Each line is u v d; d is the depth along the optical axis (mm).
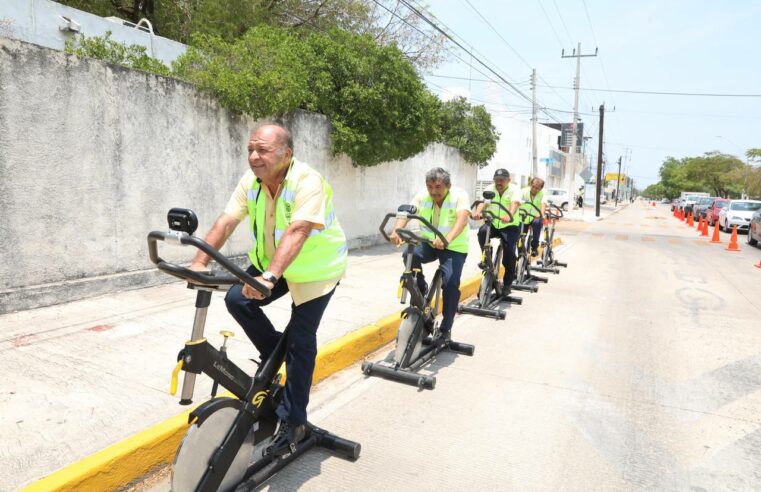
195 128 6496
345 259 2971
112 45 6523
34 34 7180
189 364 2211
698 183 76688
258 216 2668
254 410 2588
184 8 13523
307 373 2906
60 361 3838
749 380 4699
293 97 7473
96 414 3117
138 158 5805
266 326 2869
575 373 4754
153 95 5906
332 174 9359
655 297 8273
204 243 1997
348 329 5109
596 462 3232
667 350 5523
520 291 8414
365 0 16234
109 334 4453
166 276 6297
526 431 3602
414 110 9594
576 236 18562
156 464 2887
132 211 5812
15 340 4176
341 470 3035
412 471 3057
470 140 16016
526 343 5605
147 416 3129
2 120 4535
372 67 9055
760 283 9898
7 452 2678
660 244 16906
